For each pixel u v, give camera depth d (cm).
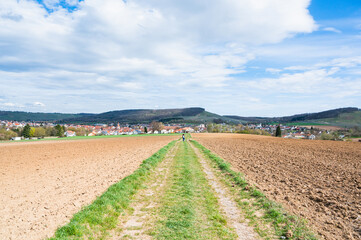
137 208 852
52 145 4775
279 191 1022
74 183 1173
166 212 801
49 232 615
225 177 1384
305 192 1008
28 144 5381
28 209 794
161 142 5134
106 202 827
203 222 721
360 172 1455
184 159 2144
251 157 2270
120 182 1105
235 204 898
